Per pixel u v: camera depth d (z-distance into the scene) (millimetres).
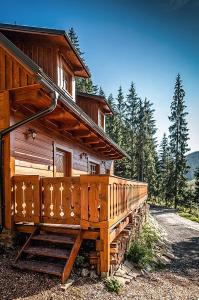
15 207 5984
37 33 8031
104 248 4977
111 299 4309
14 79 6105
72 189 5438
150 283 5812
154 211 28359
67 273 4629
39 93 6074
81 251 5391
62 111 6906
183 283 6516
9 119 6125
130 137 40406
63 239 5238
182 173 36000
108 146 12492
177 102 37719
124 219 7441
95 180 5113
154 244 10008
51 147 8422
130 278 5621
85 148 12031
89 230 5227
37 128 7527
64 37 8203
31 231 5797
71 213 5426
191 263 8984
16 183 6020
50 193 5684
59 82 8867
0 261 5188
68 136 9797
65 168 9953
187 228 17125
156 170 46375
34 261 5090
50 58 8641
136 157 37719
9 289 4199
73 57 9680
